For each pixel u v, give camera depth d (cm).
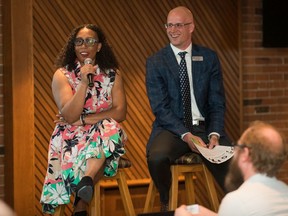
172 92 660
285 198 386
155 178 627
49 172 622
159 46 848
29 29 772
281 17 884
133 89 836
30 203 781
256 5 895
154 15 845
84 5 809
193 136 635
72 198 788
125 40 831
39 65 788
